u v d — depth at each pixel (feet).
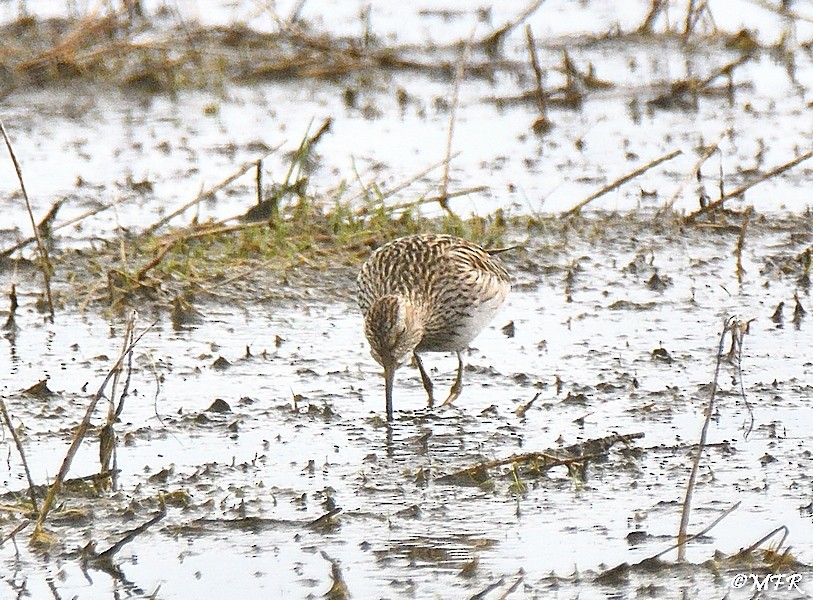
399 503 31.27
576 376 39.99
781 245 52.24
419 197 56.95
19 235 52.80
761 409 36.88
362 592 26.89
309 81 74.64
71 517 30.42
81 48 73.56
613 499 31.30
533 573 27.66
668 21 82.33
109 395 38.32
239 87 73.56
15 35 75.51
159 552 28.89
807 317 44.73
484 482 32.32
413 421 36.91
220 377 40.01
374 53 77.10
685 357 41.24
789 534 29.19
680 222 54.39
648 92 72.74
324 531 29.78
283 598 26.78
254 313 45.88
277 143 64.80
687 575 27.48
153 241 50.52
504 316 45.73
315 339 43.55
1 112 68.44
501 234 52.75
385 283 40.50
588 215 55.77
